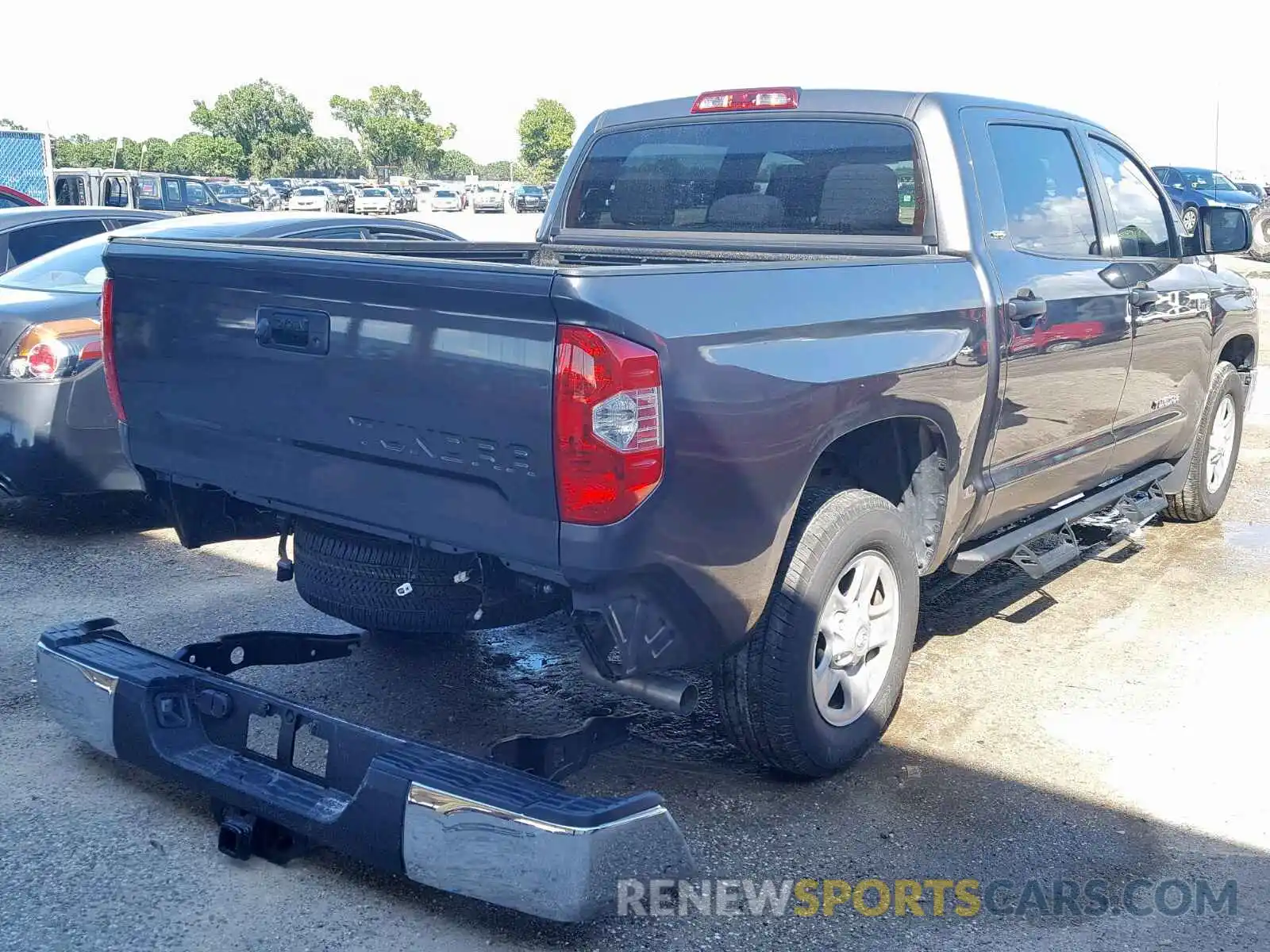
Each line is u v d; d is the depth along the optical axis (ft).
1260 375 38.91
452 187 237.04
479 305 9.34
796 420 10.47
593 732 10.94
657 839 9.15
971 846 11.06
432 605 11.39
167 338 11.74
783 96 14.66
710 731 13.47
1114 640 16.35
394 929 9.70
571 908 8.80
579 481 9.13
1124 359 16.35
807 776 12.12
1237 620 17.20
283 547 12.64
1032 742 13.23
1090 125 16.60
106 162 298.76
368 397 10.19
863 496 11.90
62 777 12.11
